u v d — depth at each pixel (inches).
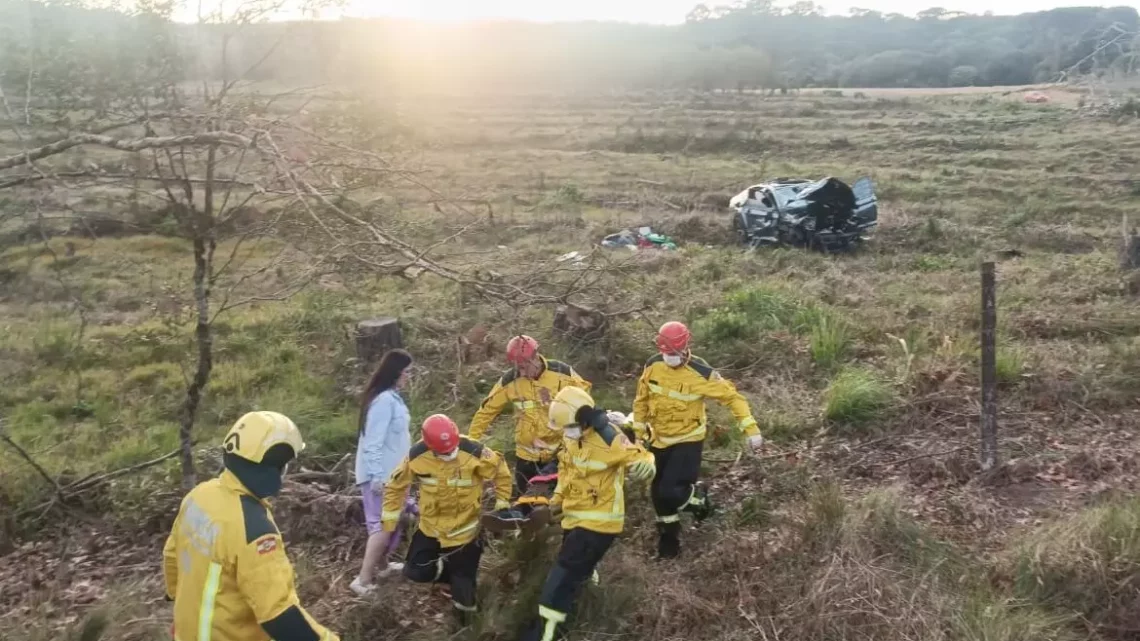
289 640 117.8
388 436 199.9
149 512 243.0
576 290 242.7
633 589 191.3
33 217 212.8
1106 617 176.4
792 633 177.9
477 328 362.0
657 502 210.5
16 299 462.3
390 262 206.1
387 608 191.8
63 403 351.3
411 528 222.4
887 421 289.9
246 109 193.0
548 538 198.1
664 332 213.3
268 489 122.9
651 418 216.5
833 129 1444.4
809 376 341.7
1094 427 283.7
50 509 249.9
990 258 600.7
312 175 194.1
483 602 189.2
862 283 506.6
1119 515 196.9
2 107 194.2
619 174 1059.9
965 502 233.6
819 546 199.9
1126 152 1046.4
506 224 677.9
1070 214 785.6
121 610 187.5
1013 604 181.3
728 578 198.4
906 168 1092.5
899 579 188.1
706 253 605.6
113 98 194.9
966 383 311.9
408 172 204.5
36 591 211.9
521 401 223.6
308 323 432.8
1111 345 353.1
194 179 202.5
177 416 335.9
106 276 536.1
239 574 118.0
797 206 660.1
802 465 258.2
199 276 216.1
